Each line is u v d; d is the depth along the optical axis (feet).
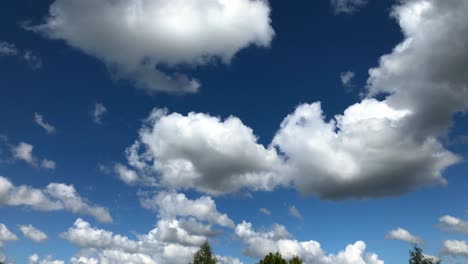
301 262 189.06
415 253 253.24
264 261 188.85
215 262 236.02
